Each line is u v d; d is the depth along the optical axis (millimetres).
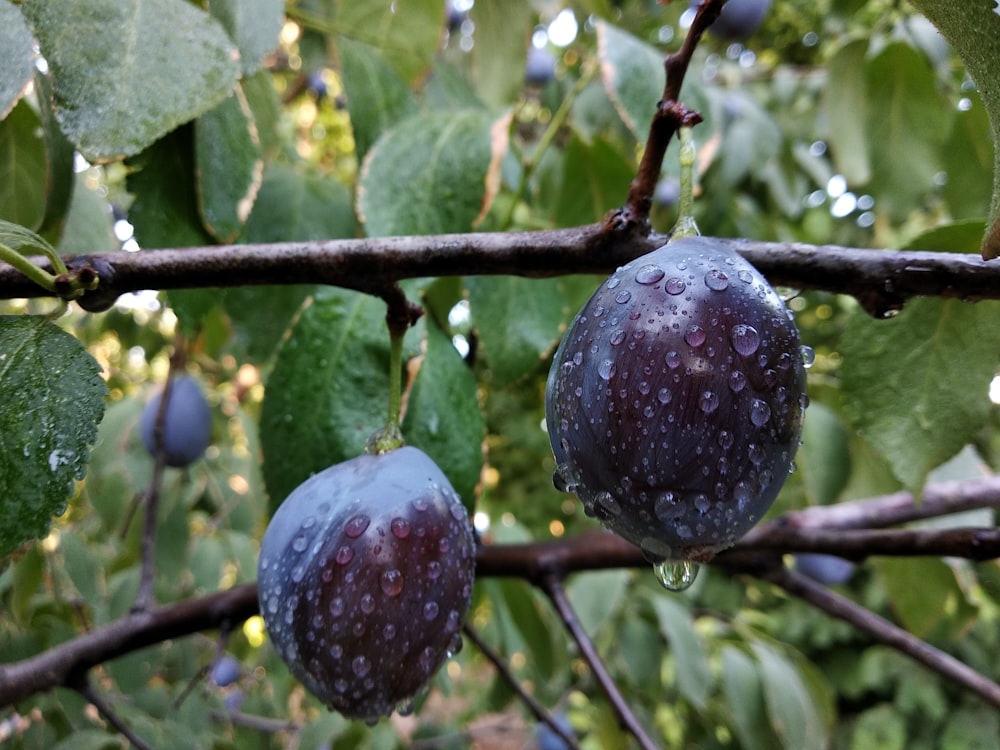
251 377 371
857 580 660
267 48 134
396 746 287
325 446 142
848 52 219
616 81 171
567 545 195
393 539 98
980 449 420
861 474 219
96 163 96
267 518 142
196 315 141
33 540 85
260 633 360
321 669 97
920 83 215
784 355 85
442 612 100
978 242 111
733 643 307
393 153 161
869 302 104
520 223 226
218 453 356
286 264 108
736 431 81
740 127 312
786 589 198
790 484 251
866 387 136
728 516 83
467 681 629
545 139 183
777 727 267
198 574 297
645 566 188
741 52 485
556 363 93
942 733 640
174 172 134
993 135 74
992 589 261
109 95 98
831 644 689
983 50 73
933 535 159
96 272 97
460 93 228
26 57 97
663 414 81
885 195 227
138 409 284
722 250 92
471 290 175
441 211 160
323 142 625
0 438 87
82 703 195
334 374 146
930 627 216
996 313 125
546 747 354
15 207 144
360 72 181
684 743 375
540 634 256
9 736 199
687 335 83
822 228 438
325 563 97
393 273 109
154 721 204
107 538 342
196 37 104
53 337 95
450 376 156
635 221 104
